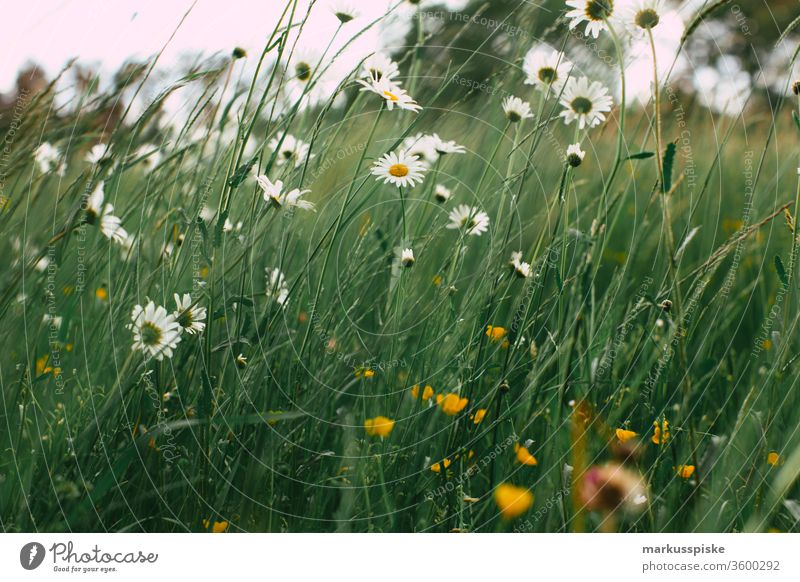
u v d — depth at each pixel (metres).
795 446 1.11
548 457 1.08
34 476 1.04
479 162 1.72
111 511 1.07
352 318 1.39
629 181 1.17
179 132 1.32
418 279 1.53
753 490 1.07
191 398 1.18
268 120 1.24
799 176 1.15
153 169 1.27
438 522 1.05
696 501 1.06
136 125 1.25
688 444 1.13
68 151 1.28
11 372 1.19
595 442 1.07
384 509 1.08
